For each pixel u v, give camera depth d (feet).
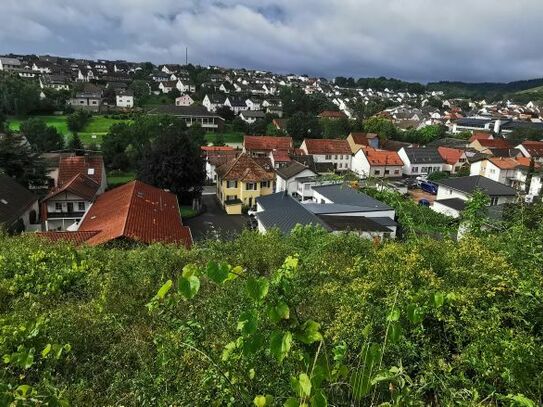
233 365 8.40
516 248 16.20
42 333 12.82
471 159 163.63
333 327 11.49
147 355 12.89
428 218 27.58
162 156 98.68
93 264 22.98
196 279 6.56
